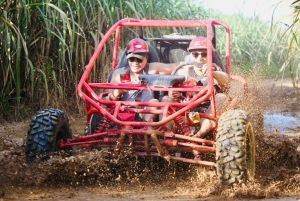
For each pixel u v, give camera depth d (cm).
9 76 739
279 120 781
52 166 450
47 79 755
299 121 772
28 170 454
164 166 496
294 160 531
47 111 490
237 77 605
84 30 813
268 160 526
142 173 486
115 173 484
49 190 440
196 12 1140
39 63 755
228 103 534
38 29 759
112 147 471
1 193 422
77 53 779
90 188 448
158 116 485
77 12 769
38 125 475
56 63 790
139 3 895
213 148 453
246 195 420
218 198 418
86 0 798
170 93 495
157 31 920
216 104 516
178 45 656
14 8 712
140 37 656
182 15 1014
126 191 440
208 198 418
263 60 1345
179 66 553
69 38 788
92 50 812
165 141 455
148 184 460
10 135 663
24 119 748
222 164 426
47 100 725
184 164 497
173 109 470
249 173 442
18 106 711
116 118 462
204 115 470
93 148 491
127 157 473
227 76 538
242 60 1345
